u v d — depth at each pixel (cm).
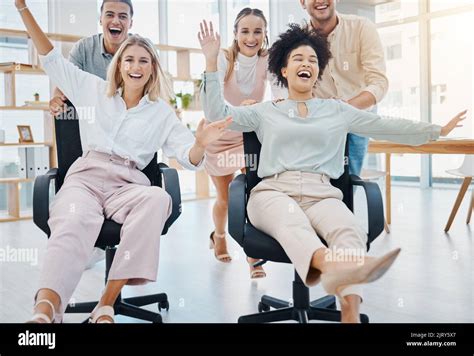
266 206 168
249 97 262
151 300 202
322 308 183
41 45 198
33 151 437
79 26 474
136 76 197
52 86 463
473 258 282
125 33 248
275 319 182
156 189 178
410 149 244
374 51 225
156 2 565
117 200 180
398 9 648
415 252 299
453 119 187
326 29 229
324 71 229
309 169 182
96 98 201
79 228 163
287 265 279
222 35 612
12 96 428
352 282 134
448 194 571
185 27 584
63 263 155
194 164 192
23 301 216
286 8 574
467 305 204
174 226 401
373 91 216
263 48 256
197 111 536
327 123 187
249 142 194
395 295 219
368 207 166
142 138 201
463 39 609
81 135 202
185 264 282
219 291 231
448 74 625
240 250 319
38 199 171
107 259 197
